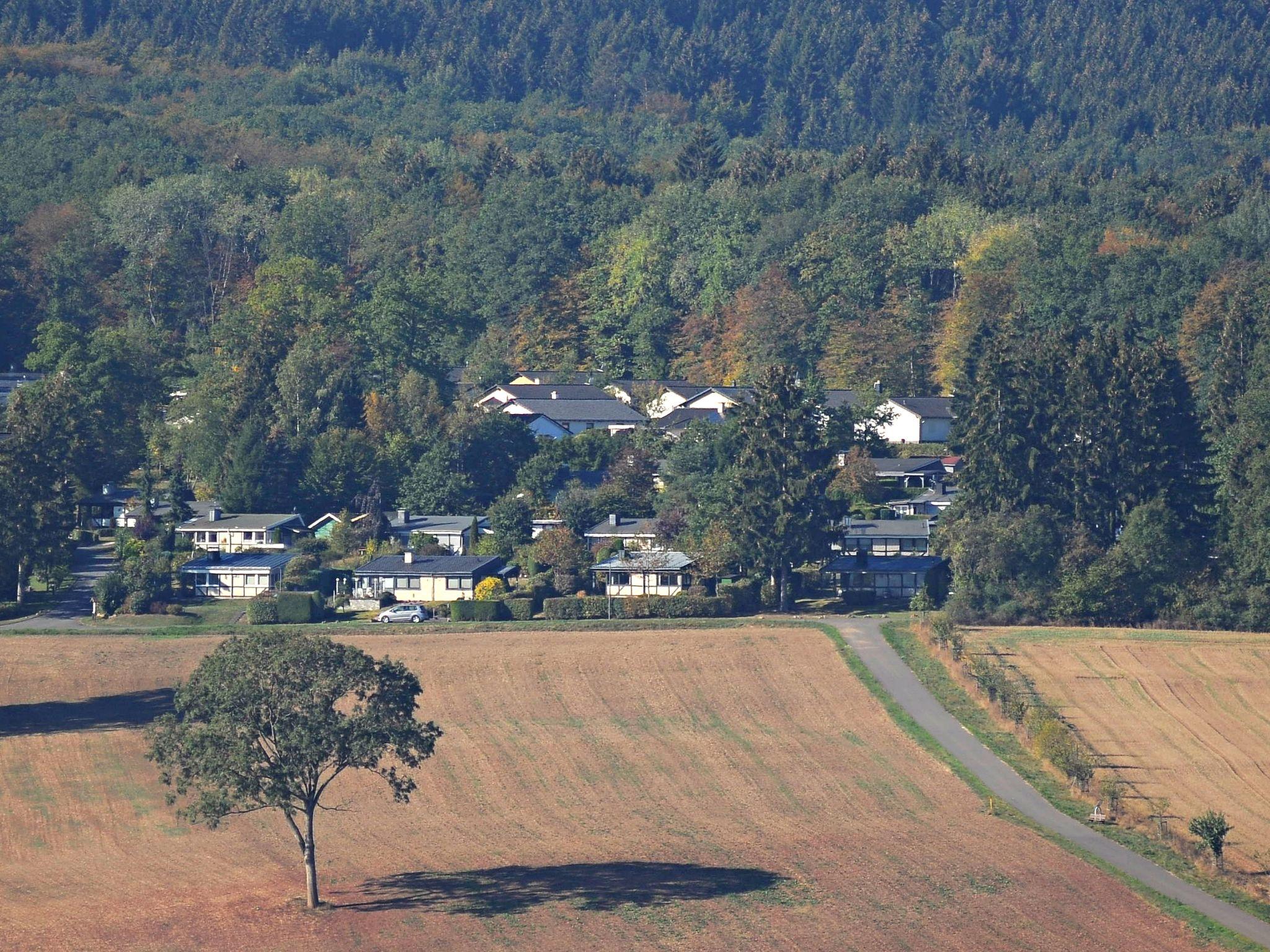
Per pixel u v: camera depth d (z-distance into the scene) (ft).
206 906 495.41
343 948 460.55
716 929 473.67
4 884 520.42
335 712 501.15
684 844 555.28
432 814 589.73
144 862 540.52
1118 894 504.84
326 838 563.48
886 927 476.13
